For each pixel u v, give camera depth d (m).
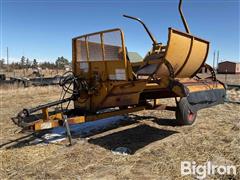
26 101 12.62
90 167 4.55
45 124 5.56
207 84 7.03
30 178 4.21
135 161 4.76
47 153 5.25
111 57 6.25
